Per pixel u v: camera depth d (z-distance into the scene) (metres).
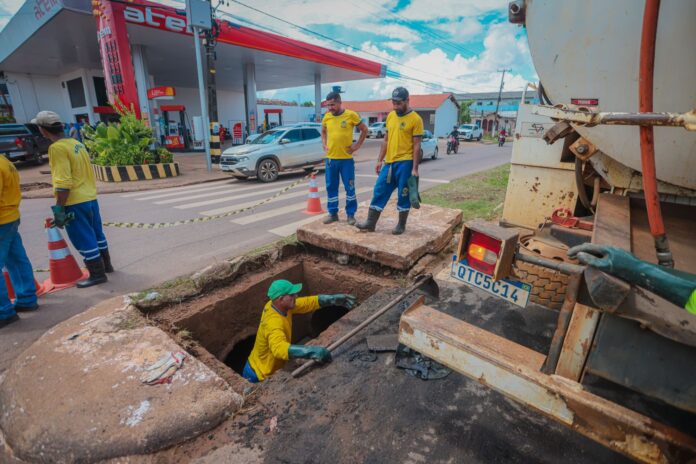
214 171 13.70
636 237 1.73
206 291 3.79
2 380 2.54
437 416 2.09
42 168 14.59
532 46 2.02
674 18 1.48
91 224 4.05
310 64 21.38
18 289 3.44
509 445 1.91
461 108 49.94
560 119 1.46
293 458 1.85
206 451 1.91
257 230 5.96
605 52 1.74
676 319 1.13
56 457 1.90
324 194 8.94
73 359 2.50
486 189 8.48
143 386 2.25
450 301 3.32
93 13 12.72
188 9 11.83
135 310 3.20
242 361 4.12
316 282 4.55
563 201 3.83
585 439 1.94
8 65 22.20
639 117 1.26
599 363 1.37
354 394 2.26
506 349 1.54
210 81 13.56
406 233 4.59
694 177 1.69
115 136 11.70
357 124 4.74
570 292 1.42
